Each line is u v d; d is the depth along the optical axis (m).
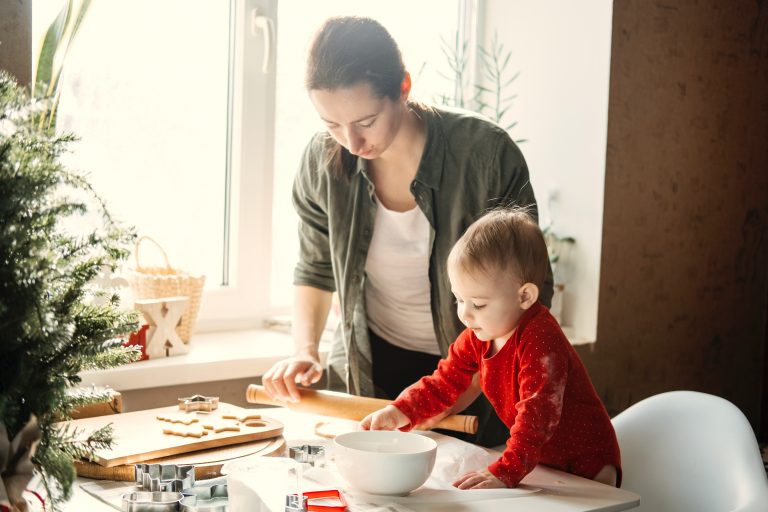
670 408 1.61
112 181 2.17
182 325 2.06
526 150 2.78
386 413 1.45
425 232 1.71
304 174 1.82
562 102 2.68
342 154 1.73
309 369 1.64
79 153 2.11
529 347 1.37
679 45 2.77
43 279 0.90
